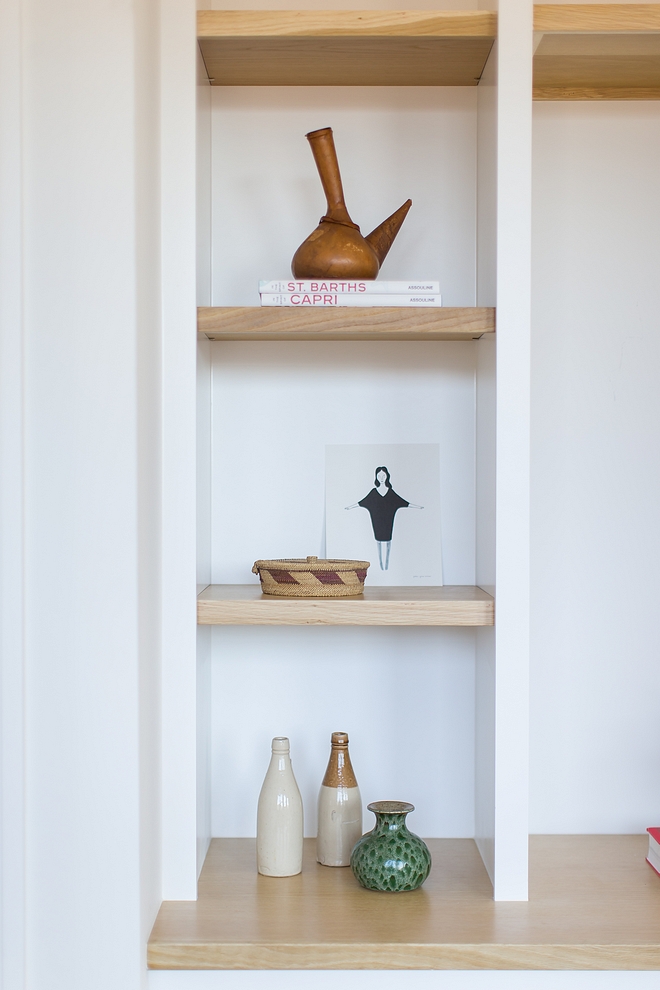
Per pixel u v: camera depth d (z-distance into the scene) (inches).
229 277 75.7
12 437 53.8
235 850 72.8
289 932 58.1
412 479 76.0
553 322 76.3
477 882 66.5
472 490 76.2
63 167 54.3
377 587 74.1
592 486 76.6
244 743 75.9
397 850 64.5
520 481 63.3
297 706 76.0
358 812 70.4
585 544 76.6
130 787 54.9
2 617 54.1
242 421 76.0
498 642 63.3
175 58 63.4
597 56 68.7
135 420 54.6
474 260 75.8
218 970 57.4
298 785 76.0
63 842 54.8
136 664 54.9
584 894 64.5
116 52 54.1
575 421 76.5
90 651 54.8
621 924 59.7
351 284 64.4
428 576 75.3
